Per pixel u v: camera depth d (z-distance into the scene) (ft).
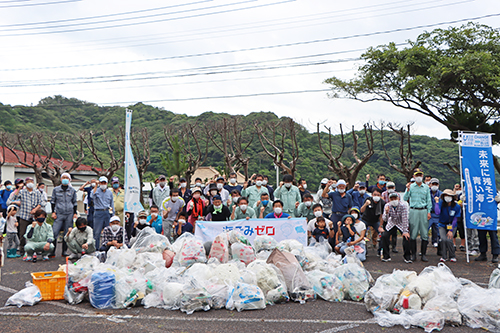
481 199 31.94
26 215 34.76
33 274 21.59
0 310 18.94
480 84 58.54
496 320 16.38
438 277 18.99
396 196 31.14
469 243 36.37
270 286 20.08
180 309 18.83
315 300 20.63
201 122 153.07
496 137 65.62
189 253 23.80
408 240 31.24
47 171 93.56
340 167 68.13
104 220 34.37
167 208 34.42
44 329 16.33
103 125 176.96
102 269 21.02
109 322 17.22
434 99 62.59
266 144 139.03
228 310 18.89
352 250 29.94
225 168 85.87
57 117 182.09
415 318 16.62
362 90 68.33
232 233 25.35
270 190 38.58
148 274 21.08
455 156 117.50
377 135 136.77
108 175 95.50
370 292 18.80
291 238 31.19
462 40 59.31
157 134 156.04
